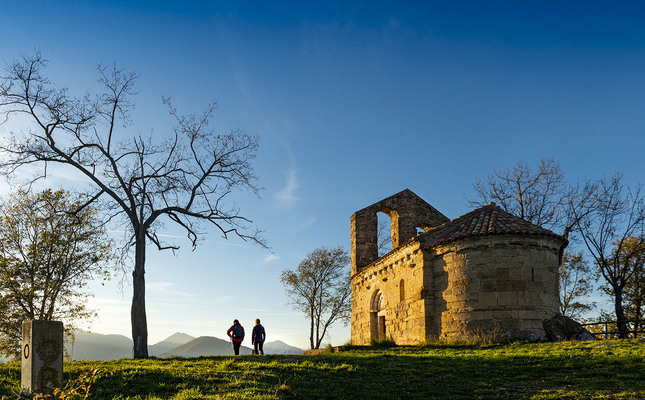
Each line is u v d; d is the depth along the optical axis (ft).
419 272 83.10
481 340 71.61
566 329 72.69
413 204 124.26
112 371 48.60
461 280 76.64
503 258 74.49
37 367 35.22
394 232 124.67
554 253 77.20
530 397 39.14
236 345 77.97
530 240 75.05
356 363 55.83
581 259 132.46
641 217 113.19
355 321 120.47
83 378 39.52
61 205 100.83
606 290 122.21
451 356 59.57
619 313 111.04
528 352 59.00
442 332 77.92
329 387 43.55
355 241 123.85
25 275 96.58
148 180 89.86
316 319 167.32
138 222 85.40
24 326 36.76
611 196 116.88
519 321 71.97
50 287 96.07
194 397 37.83
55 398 35.01
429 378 48.06
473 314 74.28
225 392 40.14
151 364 58.49
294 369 50.65
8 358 95.86
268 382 44.62
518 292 73.10
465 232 78.48
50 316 95.86
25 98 85.35
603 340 62.95
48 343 36.01
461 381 46.34
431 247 82.07
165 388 42.70
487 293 74.02
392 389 43.50
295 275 168.55
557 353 56.39
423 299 80.74
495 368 51.03
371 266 109.40
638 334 116.06
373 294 108.88
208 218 95.40
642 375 43.93
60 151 85.66
